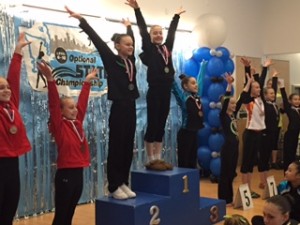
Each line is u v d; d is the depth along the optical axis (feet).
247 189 15.02
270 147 18.17
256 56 25.54
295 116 19.66
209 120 19.26
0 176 9.50
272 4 25.71
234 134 15.21
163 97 12.65
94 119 16.65
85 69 16.30
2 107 9.74
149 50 12.42
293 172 10.13
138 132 18.45
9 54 14.07
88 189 16.52
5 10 14.03
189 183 12.25
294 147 19.75
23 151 9.93
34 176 14.78
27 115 14.56
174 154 20.29
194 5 21.62
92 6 16.96
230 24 23.77
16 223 13.75
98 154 16.83
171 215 11.61
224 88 19.27
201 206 12.84
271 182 16.17
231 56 21.58
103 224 11.12
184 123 15.28
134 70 11.55
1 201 9.57
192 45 20.65
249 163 16.28
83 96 12.20
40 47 14.85
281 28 25.41
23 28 14.49
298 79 28.32
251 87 16.49
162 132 13.09
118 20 17.70
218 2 23.02
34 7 14.88
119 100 11.09
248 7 24.95
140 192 12.14
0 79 9.66
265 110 18.07
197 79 19.01
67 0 16.07
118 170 11.31
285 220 8.23
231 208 14.80
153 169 12.41
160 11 19.89
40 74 14.83
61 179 11.09
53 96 11.12
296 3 24.77
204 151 19.54
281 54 25.88
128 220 10.61
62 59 15.52
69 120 11.48
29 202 14.64
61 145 11.09
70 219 11.47
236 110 15.84
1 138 9.50
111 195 11.49
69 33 15.79
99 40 11.15
